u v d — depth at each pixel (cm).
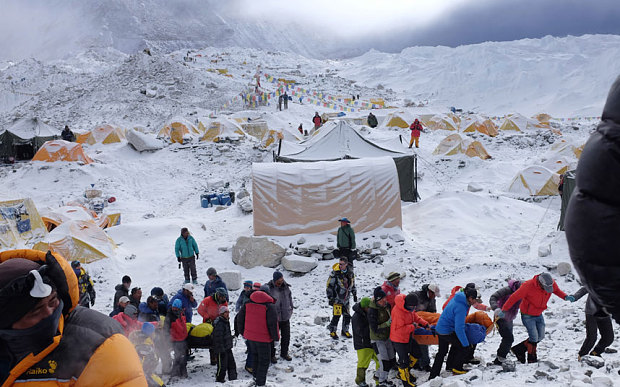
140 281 1664
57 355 140
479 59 13525
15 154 3934
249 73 9962
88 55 16238
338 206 1825
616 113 129
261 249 1688
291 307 1004
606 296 134
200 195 2986
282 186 1841
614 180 126
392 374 867
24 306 131
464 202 2167
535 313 801
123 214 2717
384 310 812
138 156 3862
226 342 889
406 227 1997
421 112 5800
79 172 3319
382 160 1942
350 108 6266
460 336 766
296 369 946
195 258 1739
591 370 686
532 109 9600
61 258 146
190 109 6519
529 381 675
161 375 914
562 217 1739
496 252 1700
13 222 1828
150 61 8250
